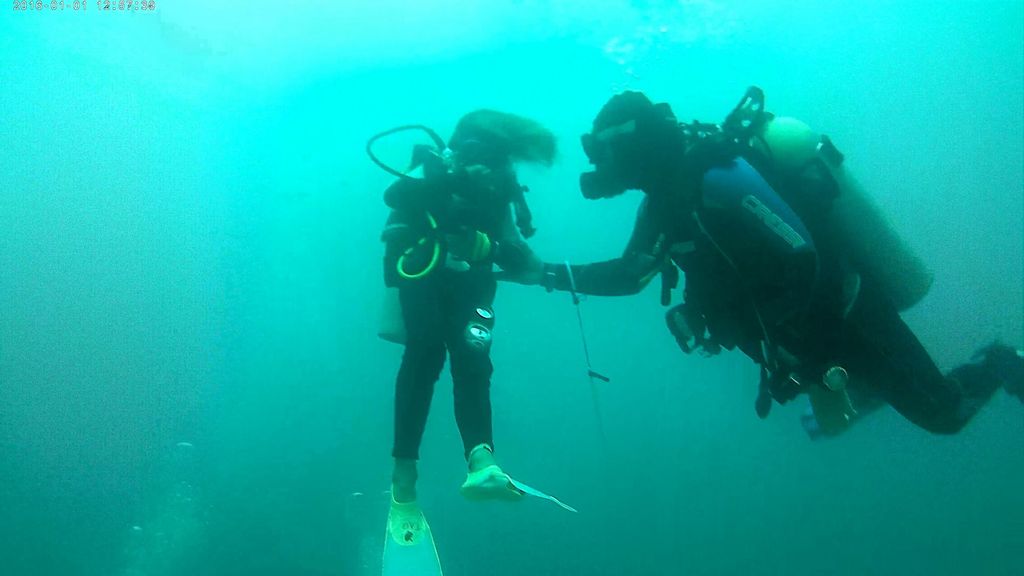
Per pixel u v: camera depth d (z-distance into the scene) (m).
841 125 10.66
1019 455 9.49
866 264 2.37
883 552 8.38
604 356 12.69
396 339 2.99
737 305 2.26
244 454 10.83
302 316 14.17
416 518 2.51
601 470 10.41
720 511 9.38
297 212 14.02
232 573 7.91
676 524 9.05
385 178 13.62
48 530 8.95
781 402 2.41
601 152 2.24
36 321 11.81
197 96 11.93
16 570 8.27
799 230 2.00
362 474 10.05
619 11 10.34
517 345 12.86
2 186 11.49
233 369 13.34
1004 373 2.83
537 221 12.23
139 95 11.48
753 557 8.41
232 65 11.20
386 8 10.22
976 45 9.90
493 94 11.94
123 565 8.40
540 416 12.34
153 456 10.52
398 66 11.31
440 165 2.47
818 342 2.25
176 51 10.73
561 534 8.48
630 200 11.59
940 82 10.25
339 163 13.65
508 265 2.73
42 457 10.24
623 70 10.94
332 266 14.34
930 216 10.24
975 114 10.20
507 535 8.35
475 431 2.29
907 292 2.43
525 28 10.49
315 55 11.01
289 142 13.33
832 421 2.46
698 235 2.20
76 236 12.27
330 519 8.66
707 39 10.40
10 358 11.42
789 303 2.03
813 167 2.25
